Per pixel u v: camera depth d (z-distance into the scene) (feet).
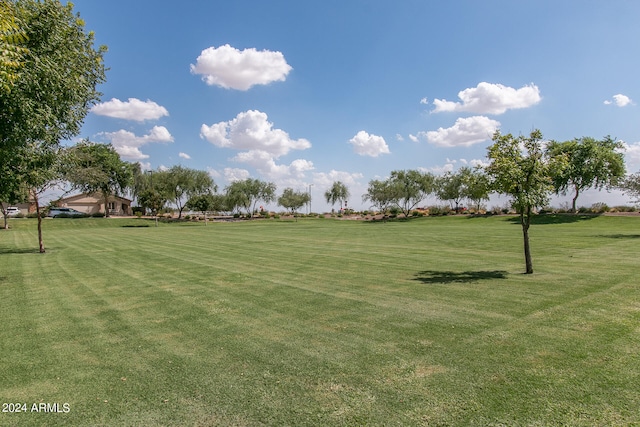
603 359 14.15
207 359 14.84
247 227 139.44
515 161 30.86
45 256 50.57
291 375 13.30
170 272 35.86
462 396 11.64
